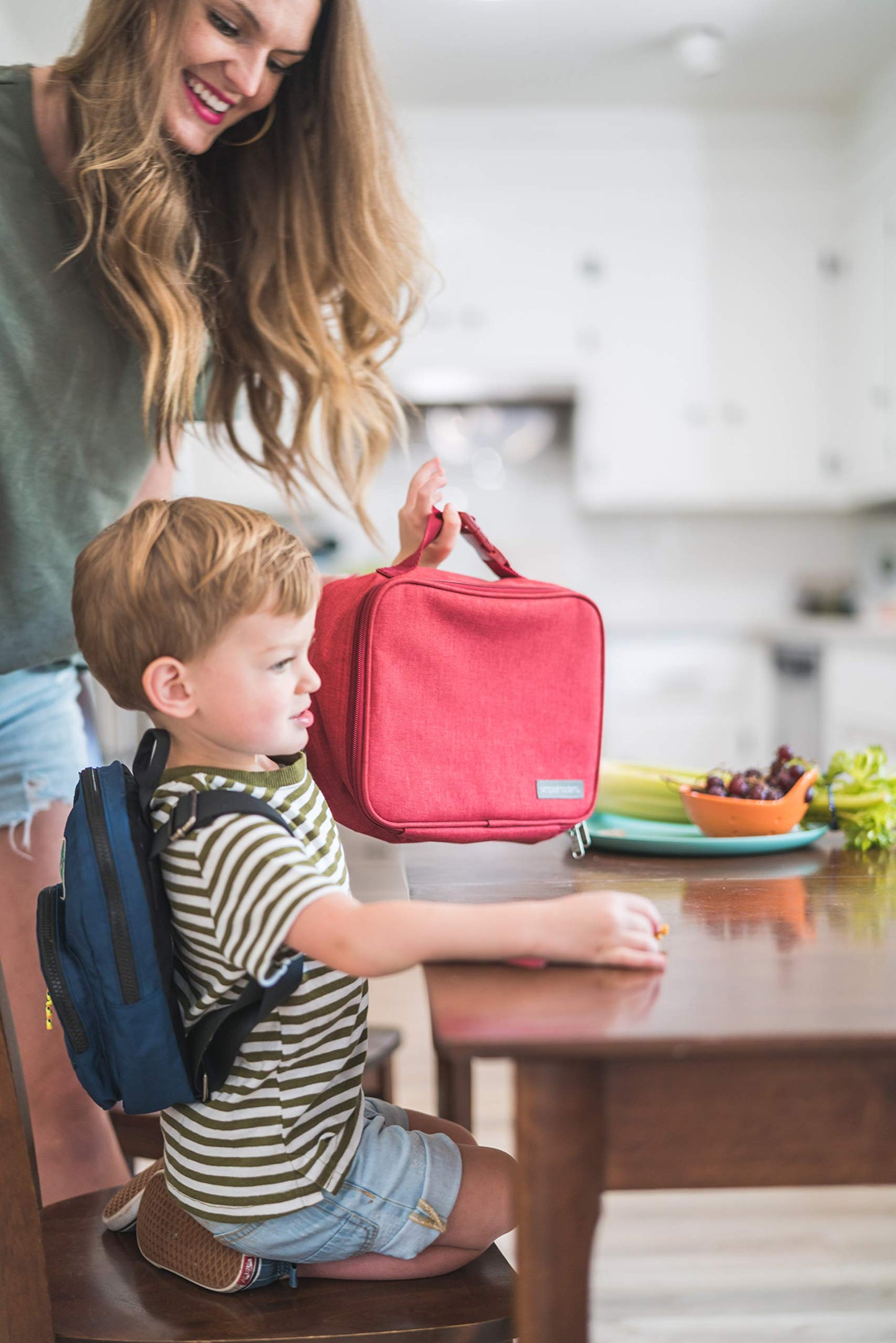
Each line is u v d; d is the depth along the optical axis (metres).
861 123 4.06
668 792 1.32
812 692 3.83
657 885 1.03
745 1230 1.80
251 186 1.38
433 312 4.20
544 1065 0.66
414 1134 0.97
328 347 1.38
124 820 0.86
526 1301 0.67
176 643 0.89
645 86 3.96
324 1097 0.91
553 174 4.20
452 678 1.05
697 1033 0.63
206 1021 0.87
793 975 0.74
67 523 1.29
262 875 0.82
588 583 4.68
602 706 1.12
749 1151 0.68
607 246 4.23
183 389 1.27
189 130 1.23
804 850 1.21
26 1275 0.83
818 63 3.79
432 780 1.04
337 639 1.06
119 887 0.84
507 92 3.99
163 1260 0.94
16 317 1.18
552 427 4.64
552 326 4.23
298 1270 0.92
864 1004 0.68
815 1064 0.68
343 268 1.40
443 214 4.18
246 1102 0.89
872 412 4.04
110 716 2.70
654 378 4.27
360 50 1.35
